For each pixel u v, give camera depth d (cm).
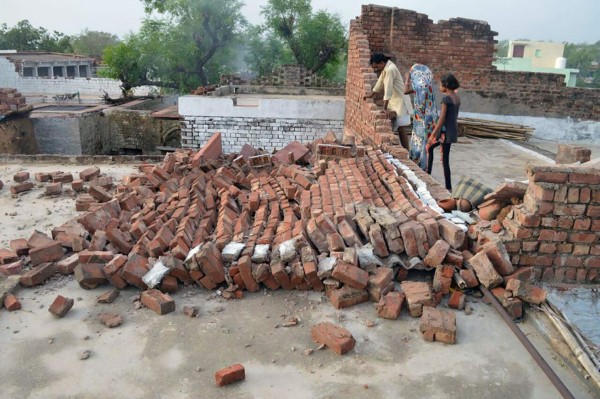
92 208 689
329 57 2889
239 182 798
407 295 412
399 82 863
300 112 1395
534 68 4016
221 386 328
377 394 321
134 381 335
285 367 348
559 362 352
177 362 355
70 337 386
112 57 2631
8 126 1599
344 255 435
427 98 738
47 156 1094
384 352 364
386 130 805
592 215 421
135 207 690
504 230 450
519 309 404
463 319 401
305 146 958
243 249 477
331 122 1398
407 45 1212
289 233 492
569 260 435
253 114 1409
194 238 544
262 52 3005
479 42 1220
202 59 2780
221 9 2669
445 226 458
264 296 446
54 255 517
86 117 1950
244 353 365
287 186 686
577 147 752
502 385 329
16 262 505
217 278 452
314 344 374
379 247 455
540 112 1266
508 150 1004
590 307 430
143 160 1105
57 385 331
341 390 325
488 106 1269
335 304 422
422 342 375
